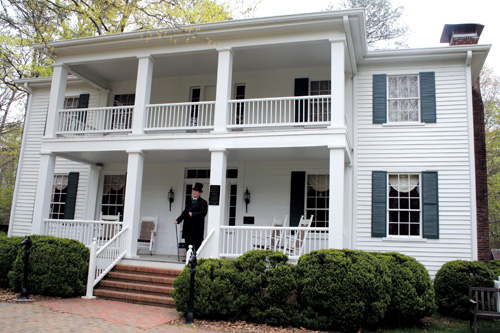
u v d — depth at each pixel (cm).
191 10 1606
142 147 1099
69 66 1259
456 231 1090
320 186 1198
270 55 1162
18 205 1517
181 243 1289
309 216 1188
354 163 1170
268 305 747
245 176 1255
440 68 1177
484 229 1143
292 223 1173
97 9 1188
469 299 771
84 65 1288
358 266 727
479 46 1117
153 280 926
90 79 1373
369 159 1168
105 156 1248
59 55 1226
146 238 1290
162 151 1113
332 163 942
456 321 845
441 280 904
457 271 890
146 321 712
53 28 1159
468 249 1077
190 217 970
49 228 1161
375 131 1179
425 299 780
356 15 950
